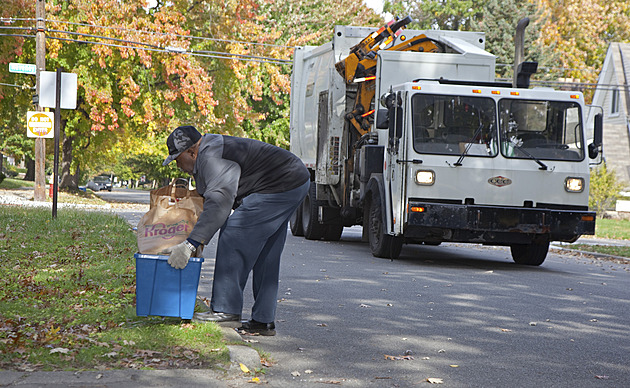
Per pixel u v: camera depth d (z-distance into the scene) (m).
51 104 18.44
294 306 9.12
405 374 6.10
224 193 6.55
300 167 7.00
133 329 6.51
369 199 16.17
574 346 7.45
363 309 9.09
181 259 6.56
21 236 14.38
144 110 37.88
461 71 16.00
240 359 5.94
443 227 13.71
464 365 6.49
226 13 38.53
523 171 14.11
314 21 53.91
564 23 72.38
